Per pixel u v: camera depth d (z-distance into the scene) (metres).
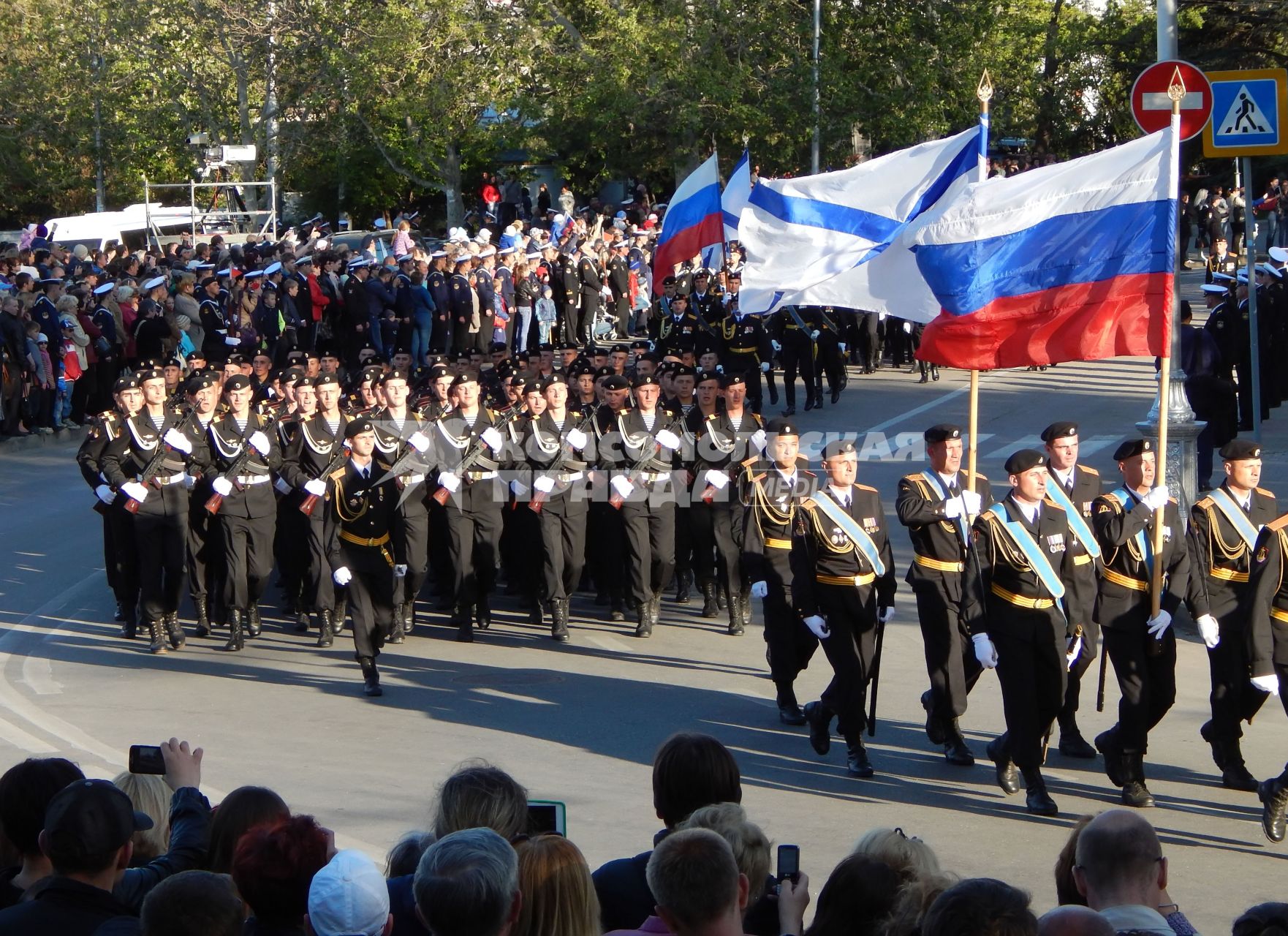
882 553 9.59
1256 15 37.09
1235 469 9.12
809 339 23.81
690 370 14.11
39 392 22.47
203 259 30.61
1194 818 8.55
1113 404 23.69
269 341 26.17
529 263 30.83
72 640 13.08
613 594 13.71
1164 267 9.70
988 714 10.77
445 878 3.95
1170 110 12.19
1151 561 8.75
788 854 4.82
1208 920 7.11
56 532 17.16
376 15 43.97
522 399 13.73
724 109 39.12
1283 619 8.65
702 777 5.38
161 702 11.09
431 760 9.65
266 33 45.34
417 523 12.84
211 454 12.76
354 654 12.65
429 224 52.66
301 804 8.71
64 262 28.27
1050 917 4.04
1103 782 9.27
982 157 11.65
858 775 9.36
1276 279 21.61
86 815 4.45
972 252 10.14
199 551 13.20
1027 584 8.79
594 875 5.22
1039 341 9.97
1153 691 8.91
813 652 10.77
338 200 52.00
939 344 10.12
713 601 13.80
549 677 11.81
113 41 47.19
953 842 8.20
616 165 45.47
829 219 14.00
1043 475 8.87
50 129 49.59
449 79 42.56
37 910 4.35
